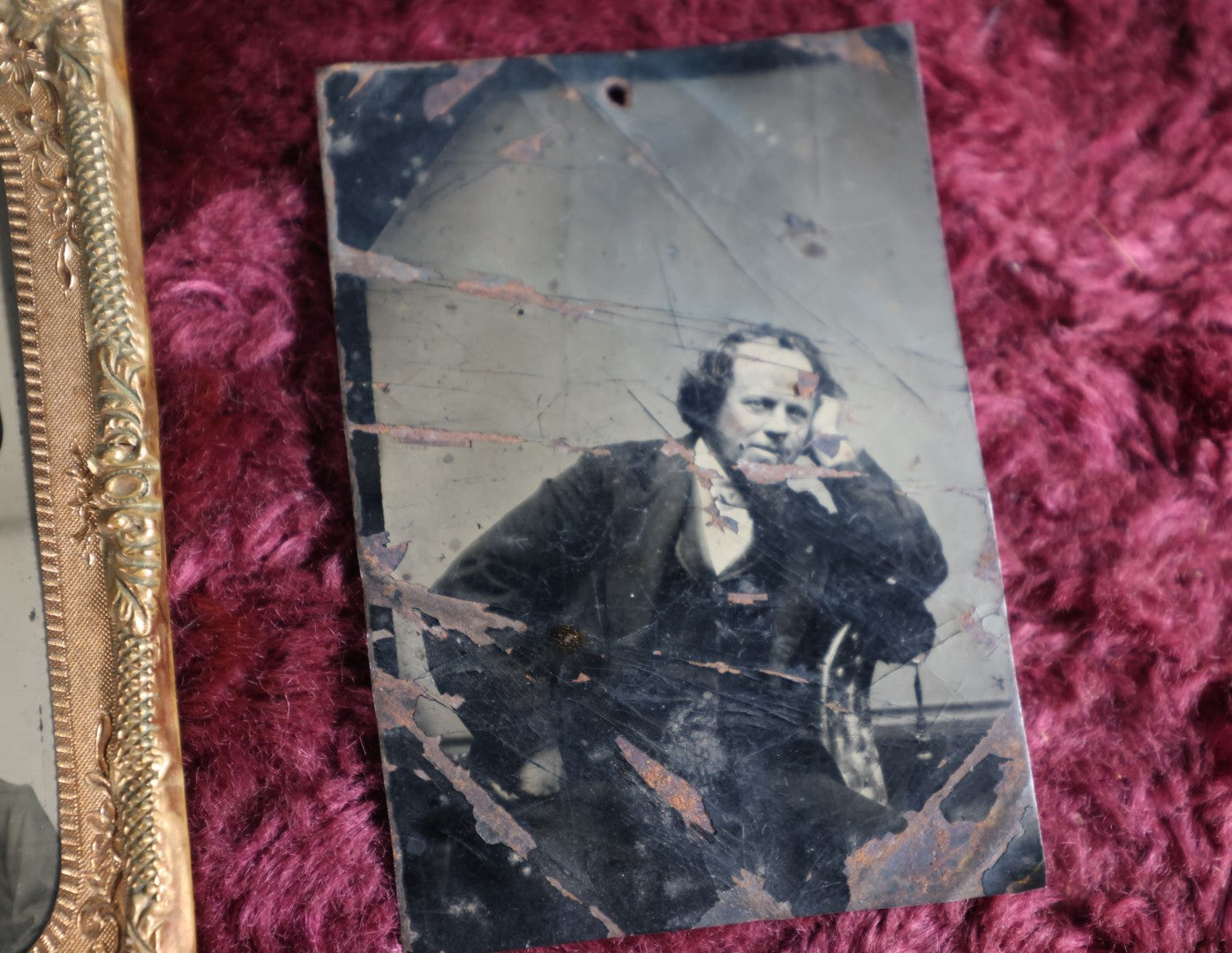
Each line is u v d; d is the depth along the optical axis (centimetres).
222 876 20
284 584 20
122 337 20
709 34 21
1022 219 21
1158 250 21
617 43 21
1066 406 21
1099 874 20
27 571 19
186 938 19
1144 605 20
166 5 21
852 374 20
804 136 21
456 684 20
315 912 20
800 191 21
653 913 20
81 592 19
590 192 21
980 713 20
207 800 20
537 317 20
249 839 20
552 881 20
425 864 20
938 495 20
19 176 20
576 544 20
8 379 20
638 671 20
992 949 20
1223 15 21
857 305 21
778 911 20
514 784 20
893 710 20
